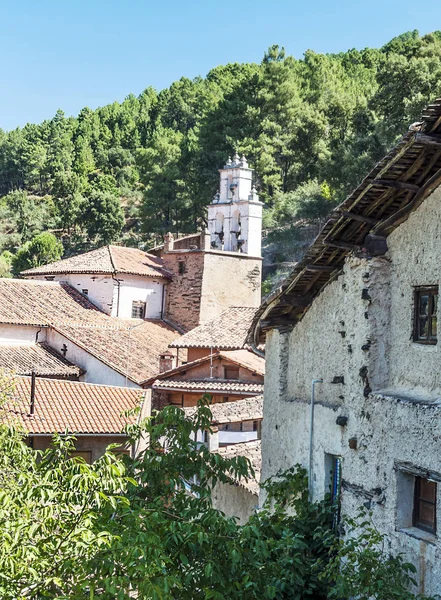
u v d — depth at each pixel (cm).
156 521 862
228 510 1625
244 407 2170
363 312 1029
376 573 883
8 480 938
